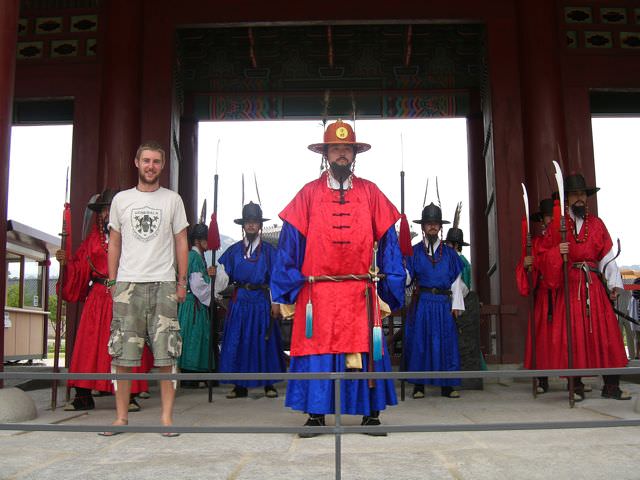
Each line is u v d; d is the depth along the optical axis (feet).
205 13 31.07
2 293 17.08
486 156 32.71
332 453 12.31
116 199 15.40
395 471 10.75
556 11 30.01
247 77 39.22
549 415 17.38
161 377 9.57
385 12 31.12
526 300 28.89
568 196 20.75
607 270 20.26
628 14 31.94
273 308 15.79
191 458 11.93
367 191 15.35
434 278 23.59
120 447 13.12
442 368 23.00
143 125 30.32
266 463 11.44
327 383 14.28
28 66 31.76
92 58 31.65
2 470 11.07
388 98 39.06
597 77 31.42
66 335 28.84
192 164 38.63
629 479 10.28
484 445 13.01
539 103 29.12
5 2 17.34
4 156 17.06
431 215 23.68
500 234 29.55
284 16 31.09
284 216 15.23
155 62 30.76
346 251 14.80
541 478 10.33
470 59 39.04
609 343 20.06
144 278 14.96
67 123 35.22
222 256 24.03
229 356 23.04
